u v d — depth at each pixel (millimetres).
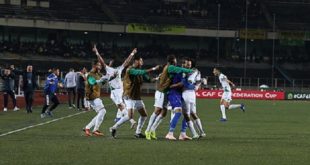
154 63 87375
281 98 74062
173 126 19859
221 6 96312
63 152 15594
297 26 94562
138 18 90875
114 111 39906
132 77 19797
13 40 85938
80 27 84500
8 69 36844
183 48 93062
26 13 85188
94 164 13406
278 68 89938
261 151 16516
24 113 34562
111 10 91062
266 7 97125
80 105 42812
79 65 82875
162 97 19828
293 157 15234
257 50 94188
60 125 25688
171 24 91062
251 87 81125
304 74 89312
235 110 44875
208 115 37156
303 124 29688
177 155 15258
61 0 89500
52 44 86625
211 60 90875
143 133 21953
